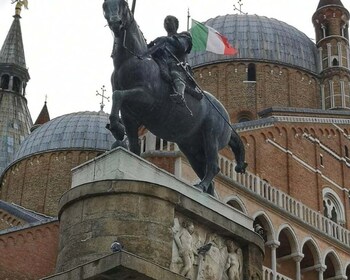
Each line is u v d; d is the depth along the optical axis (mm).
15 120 85812
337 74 52375
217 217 14914
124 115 14734
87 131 54094
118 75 14391
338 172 45750
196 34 20703
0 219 46469
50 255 35062
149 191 13641
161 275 12633
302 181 42188
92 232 13281
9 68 89125
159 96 14633
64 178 52219
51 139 53875
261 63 51500
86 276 12289
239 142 17469
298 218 38312
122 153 13883
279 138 41844
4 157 81250
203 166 16562
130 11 14414
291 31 54656
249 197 35594
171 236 13734
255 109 50156
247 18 54375
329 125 46000
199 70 52000
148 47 15172
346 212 45281
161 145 34188
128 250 13062
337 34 53438
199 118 15719
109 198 13477
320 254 39500
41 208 51688
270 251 36594
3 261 34688
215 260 14742
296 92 51625
